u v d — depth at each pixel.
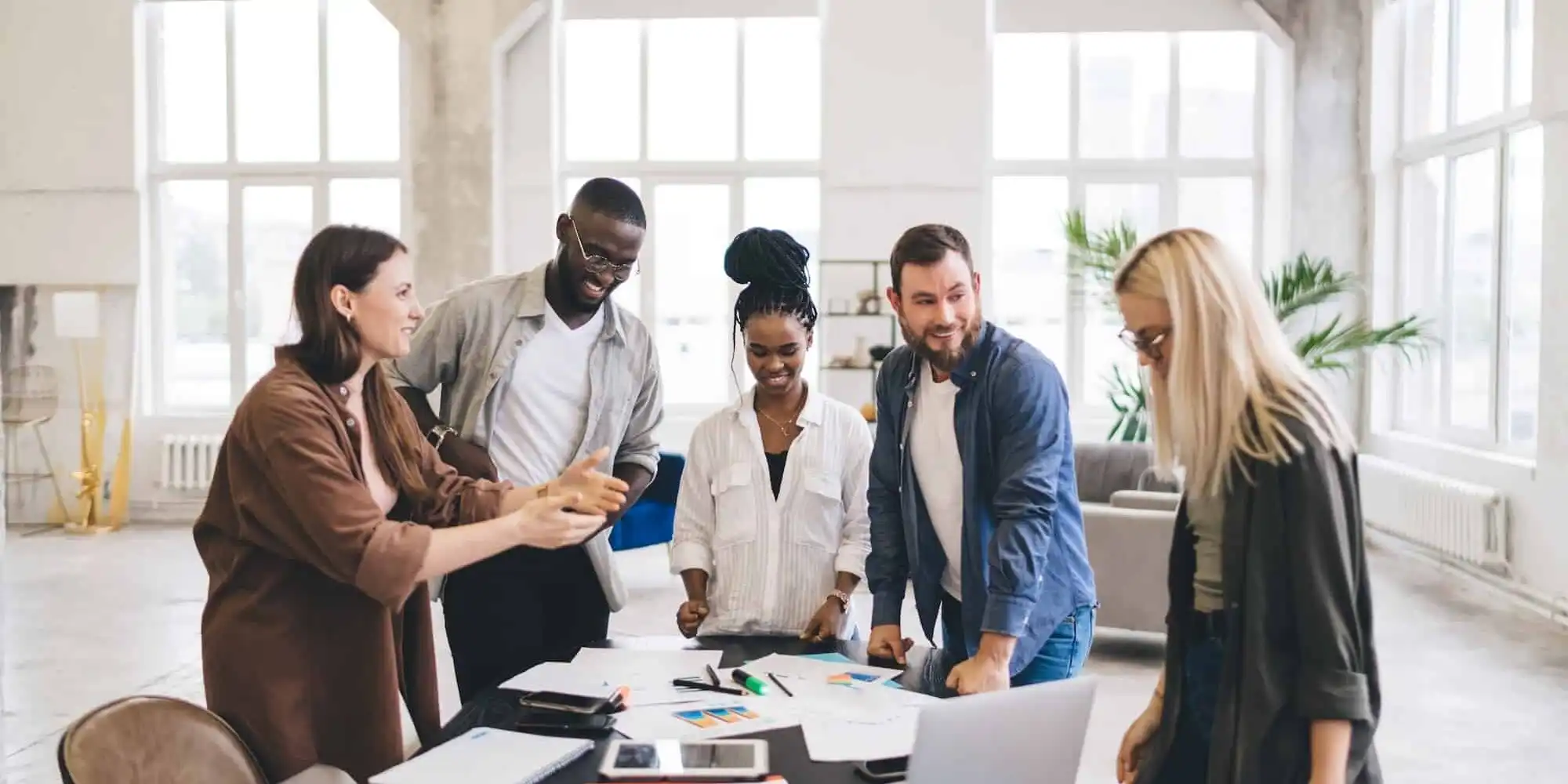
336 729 2.00
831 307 9.45
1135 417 8.75
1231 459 1.71
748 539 2.62
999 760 1.53
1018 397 2.24
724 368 10.06
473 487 2.21
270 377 1.95
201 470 9.88
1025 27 9.59
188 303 10.23
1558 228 6.23
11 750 4.41
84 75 9.90
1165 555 5.42
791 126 9.96
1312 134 9.16
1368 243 9.08
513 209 9.78
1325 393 1.73
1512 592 6.69
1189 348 1.73
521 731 1.91
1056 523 2.31
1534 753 4.27
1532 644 5.82
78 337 9.91
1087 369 9.73
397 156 10.06
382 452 2.12
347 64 10.03
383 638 2.03
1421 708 4.81
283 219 10.15
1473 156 7.73
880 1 9.32
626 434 3.04
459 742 1.82
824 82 9.43
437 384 2.89
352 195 10.08
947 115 9.34
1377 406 8.95
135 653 5.82
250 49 10.09
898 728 1.90
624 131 10.02
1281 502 1.67
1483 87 7.59
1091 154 9.79
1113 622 5.54
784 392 2.58
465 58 9.56
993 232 9.84
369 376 2.12
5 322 9.93
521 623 2.77
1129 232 8.41
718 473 2.66
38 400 9.83
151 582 7.54
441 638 6.04
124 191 9.95
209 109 10.16
